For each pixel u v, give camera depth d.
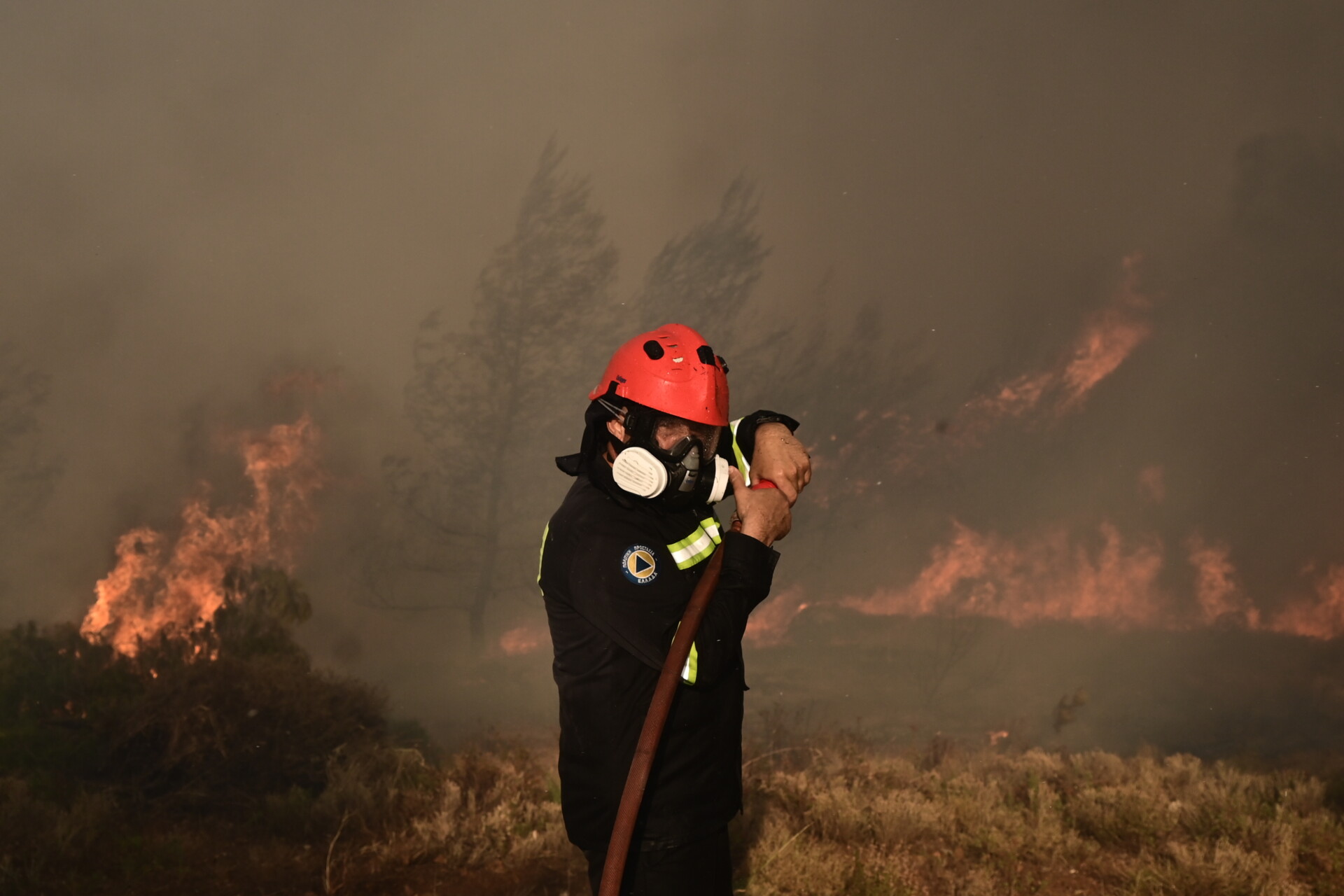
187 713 5.52
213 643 7.47
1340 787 5.82
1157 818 5.02
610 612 1.84
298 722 5.87
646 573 1.85
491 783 5.66
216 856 4.51
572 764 2.01
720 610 1.84
